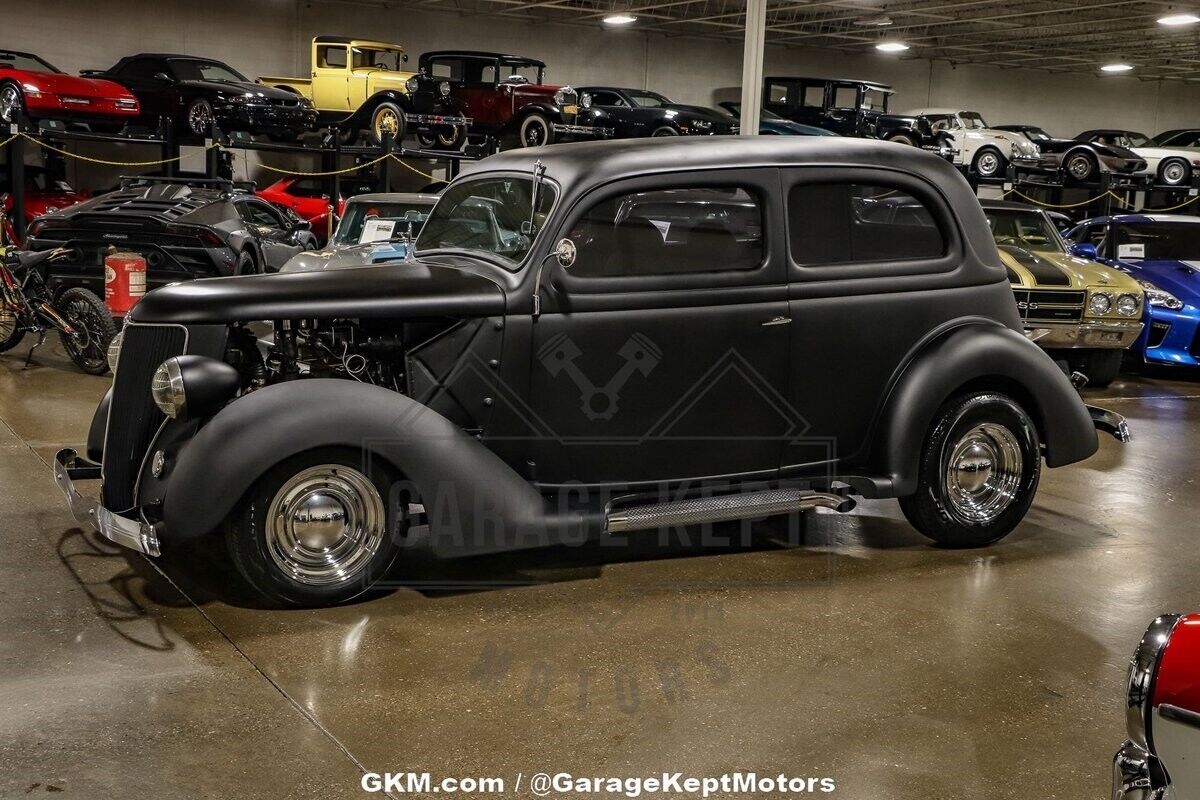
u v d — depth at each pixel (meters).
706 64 24.75
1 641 3.42
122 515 3.75
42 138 13.99
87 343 8.13
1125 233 10.56
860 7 20.39
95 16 18.61
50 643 3.42
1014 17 21.02
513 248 4.04
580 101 15.85
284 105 15.42
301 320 3.91
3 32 17.97
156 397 3.61
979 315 4.54
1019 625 3.83
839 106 19.97
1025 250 9.47
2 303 8.45
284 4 20.17
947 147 19.28
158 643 3.45
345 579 3.76
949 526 4.57
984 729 3.04
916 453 4.36
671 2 19.91
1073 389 4.63
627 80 23.86
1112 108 30.84
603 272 3.98
